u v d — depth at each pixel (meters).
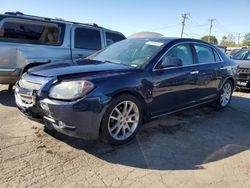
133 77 4.09
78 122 3.55
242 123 5.56
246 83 9.12
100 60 4.84
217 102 6.29
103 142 4.09
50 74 3.82
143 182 3.18
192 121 5.43
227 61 6.43
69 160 3.55
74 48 7.28
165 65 4.58
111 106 3.79
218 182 3.28
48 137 4.17
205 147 4.24
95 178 3.20
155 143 4.23
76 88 3.56
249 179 3.39
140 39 5.30
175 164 3.64
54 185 3.02
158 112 4.60
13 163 3.39
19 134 4.24
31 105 3.81
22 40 6.41
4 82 6.33
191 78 5.09
